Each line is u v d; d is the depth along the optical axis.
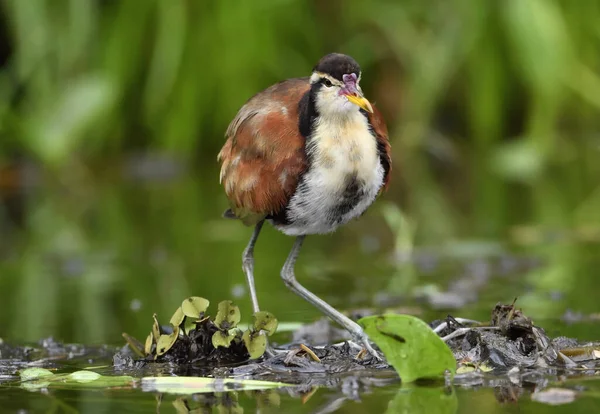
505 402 6.52
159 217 15.71
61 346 8.81
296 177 8.03
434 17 18.89
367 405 6.57
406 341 7.17
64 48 18.39
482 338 7.75
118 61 18.61
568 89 19.23
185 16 18.41
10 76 18.56
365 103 7.82
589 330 8.66
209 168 19.05
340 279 11.52
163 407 6.65
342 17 19.00
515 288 10.65
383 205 15.88
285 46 18.64
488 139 19.17
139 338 9.02
